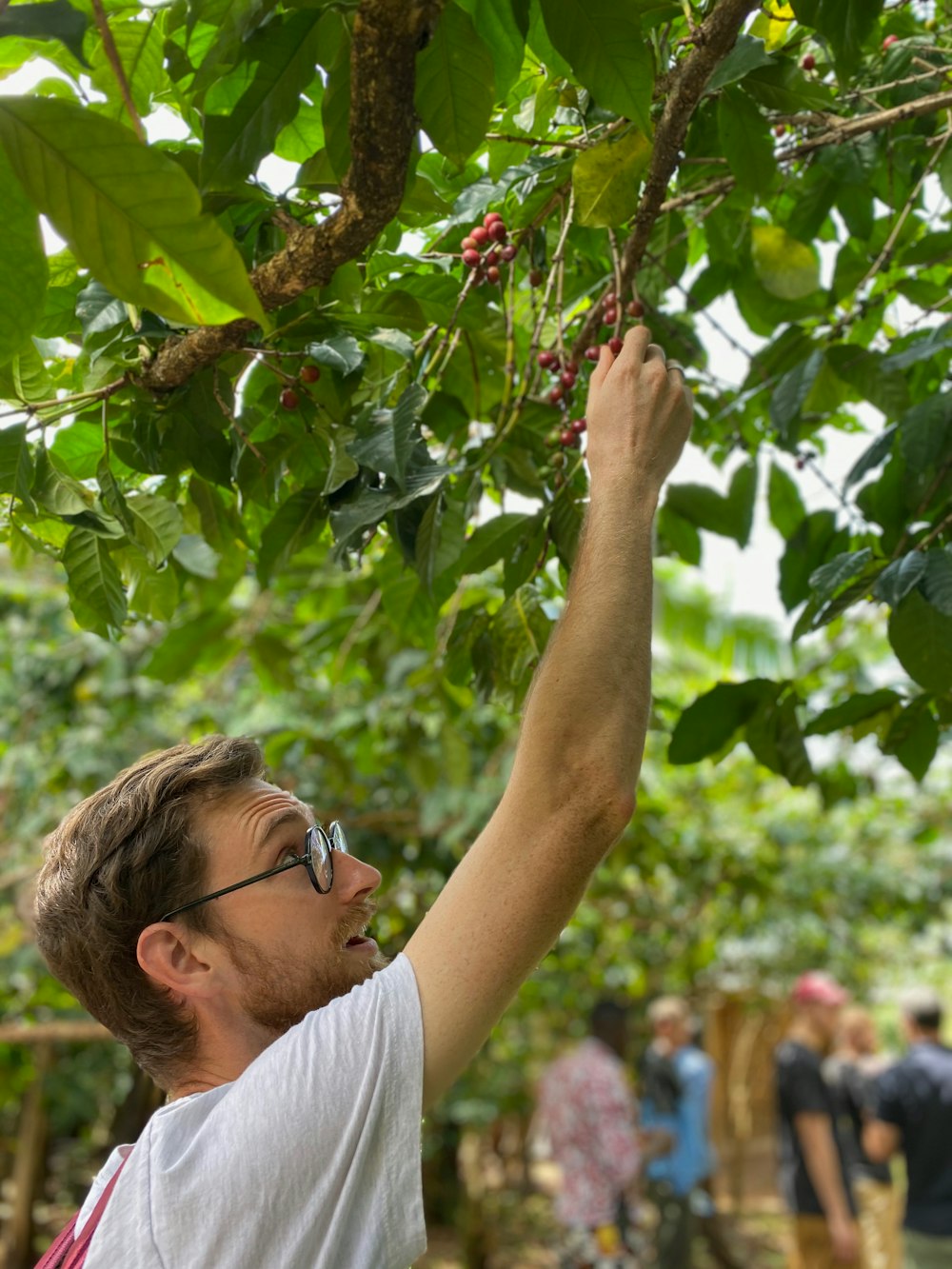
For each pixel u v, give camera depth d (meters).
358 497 1.47
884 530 1.79
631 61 1.19
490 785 3.68
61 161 0.88
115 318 1.34
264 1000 1.18
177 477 1.75
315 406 1.57
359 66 1.10
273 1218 0.98
